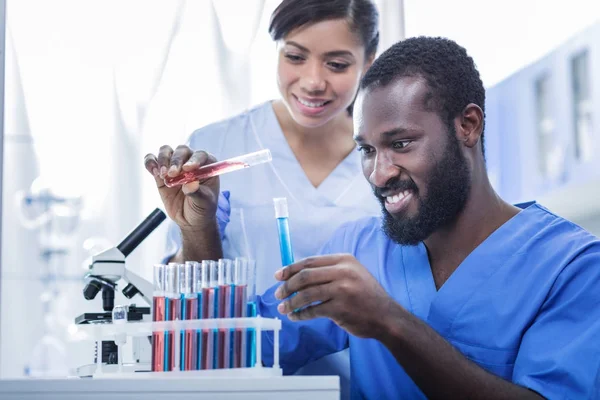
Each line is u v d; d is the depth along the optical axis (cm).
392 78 154
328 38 208
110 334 137
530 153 262
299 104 214
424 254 167
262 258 220
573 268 150
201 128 228
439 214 153
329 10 207
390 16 234
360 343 167
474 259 157
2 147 174
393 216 154
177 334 133
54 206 278
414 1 244
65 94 240
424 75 153
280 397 120
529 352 144
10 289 290
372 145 154
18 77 239
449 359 135
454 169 154
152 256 240
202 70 235
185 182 158
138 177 237
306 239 220
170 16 235
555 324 146
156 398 120
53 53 238
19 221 284
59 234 285
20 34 238
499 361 151
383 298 132
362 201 223
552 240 157
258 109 229
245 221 221
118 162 237
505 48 253
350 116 224
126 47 236
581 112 255
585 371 138
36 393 122
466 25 248
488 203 161
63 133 242
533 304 150
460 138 156
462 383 135
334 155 225
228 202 209
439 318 157
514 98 259
